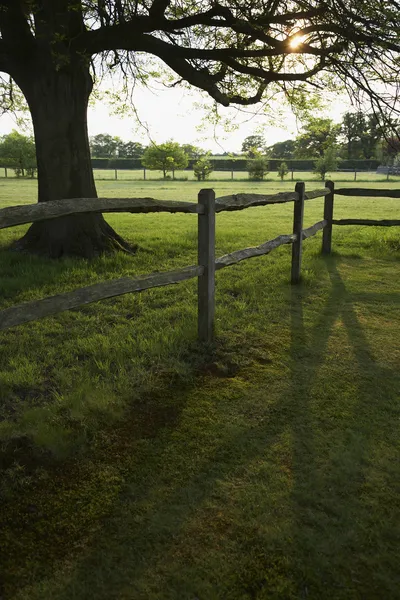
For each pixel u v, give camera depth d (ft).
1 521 6.47
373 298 17.44
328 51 21.74
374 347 12.80
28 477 7.30
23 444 8.03
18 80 23.99
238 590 5.49
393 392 10.27
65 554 6.00
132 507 6.79
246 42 24.43
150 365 11.38
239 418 9.15
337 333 13.79
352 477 7.45
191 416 9.20
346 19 18.98
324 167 142.10
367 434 8.64
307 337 13.43
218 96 24.48
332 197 24.89
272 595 5.42
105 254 23.91
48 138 24.00
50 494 7.01
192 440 8.41
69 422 8.84
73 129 24.18
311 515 6.63
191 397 9.93
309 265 22.27
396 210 55.11
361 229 36.52
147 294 17.42
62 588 5.54
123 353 11.91
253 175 146.92
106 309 15.78
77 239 24.09
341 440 8.45
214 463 7.78
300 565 5.81
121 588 5.54
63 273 20.08
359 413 9.38
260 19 21.06
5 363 11.51
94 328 14.02
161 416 9.18
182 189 91.50
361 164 198.90
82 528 6.40
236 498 6.97
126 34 22.39
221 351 12.26
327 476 7.46
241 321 14.61
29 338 13.10
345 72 20.33
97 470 7.57
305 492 7.09
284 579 5.62
